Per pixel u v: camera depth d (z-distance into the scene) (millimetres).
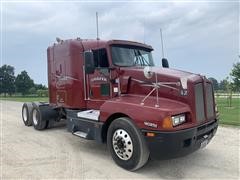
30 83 96312
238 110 15203
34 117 9508
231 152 6285
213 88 5820
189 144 4809
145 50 7164
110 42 6320
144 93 5625
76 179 4715
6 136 8281
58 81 8258
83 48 7039
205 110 5297
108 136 5457
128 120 5090
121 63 6371
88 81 6891
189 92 5020
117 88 6086
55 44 8422
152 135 4664
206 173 5027
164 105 4953
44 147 6883
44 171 5094
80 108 7164
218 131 8539
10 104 23516
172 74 5352
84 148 6781
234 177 4820
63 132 8891
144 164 5152
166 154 4637
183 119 4855
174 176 4891
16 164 5504
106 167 5332
